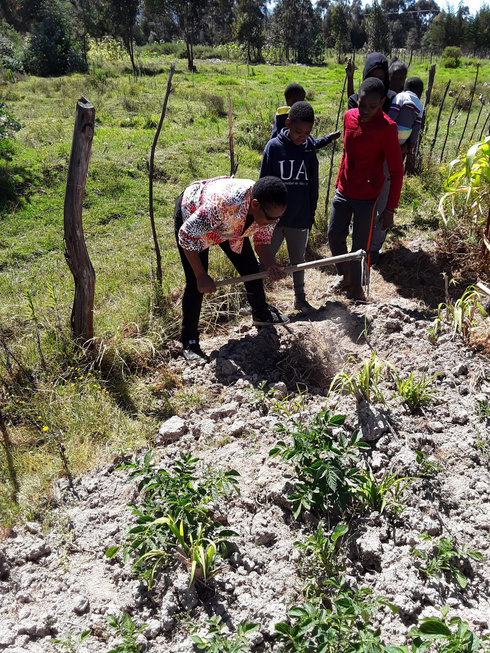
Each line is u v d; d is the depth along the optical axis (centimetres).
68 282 538
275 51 4109
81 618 237
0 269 603
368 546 248
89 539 272
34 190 820
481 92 1664
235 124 1260
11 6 3991
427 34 5491
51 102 1548
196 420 347
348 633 210
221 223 344
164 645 223
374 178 448
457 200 612
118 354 394
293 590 240
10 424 348
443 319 422
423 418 324
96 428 340
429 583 235
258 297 423
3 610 243
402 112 552
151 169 441
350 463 290
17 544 269
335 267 567
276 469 291
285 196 334
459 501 274
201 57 3816
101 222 724
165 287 495
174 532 240
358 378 326
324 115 1402
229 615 230
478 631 219
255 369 398
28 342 406
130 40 2886
